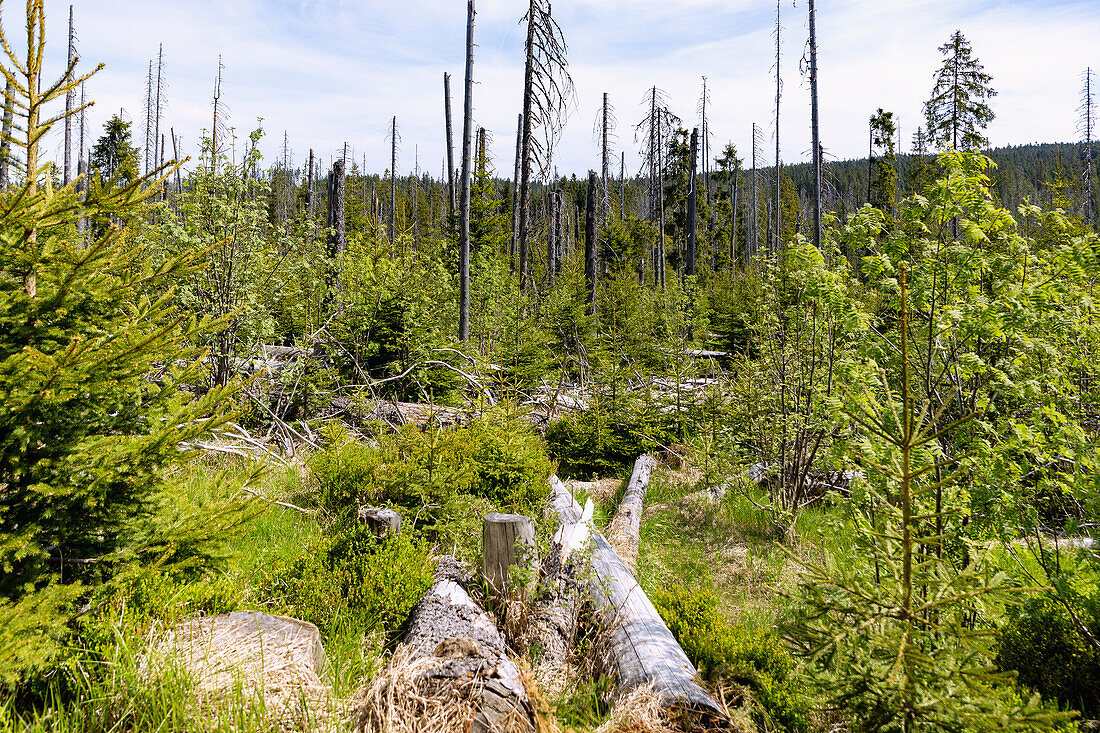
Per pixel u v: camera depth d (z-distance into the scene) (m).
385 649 4.19
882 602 2.83
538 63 15.11
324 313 12.52
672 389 12.20
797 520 7.53
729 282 25.50
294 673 3.40
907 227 5.36
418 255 16.88
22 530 3.00
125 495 3.37
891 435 3.10
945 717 2.54
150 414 3.60
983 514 4.41
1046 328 4.74
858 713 2.77
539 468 7.71
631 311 18.08
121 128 34.41
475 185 21.95
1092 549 4.69
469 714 3.09
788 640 3.07
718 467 9.11
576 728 3.50
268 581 4.82
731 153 37.53
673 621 4.80
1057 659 4.22
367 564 4.84
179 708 2.96
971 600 2.92
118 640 3.21
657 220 35.28
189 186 9.50
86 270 3.16
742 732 3.36
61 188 3.13
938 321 5.09
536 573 4.70
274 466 7.51
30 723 2.85
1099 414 5.15
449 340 13.54
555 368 15.88
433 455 6.52
